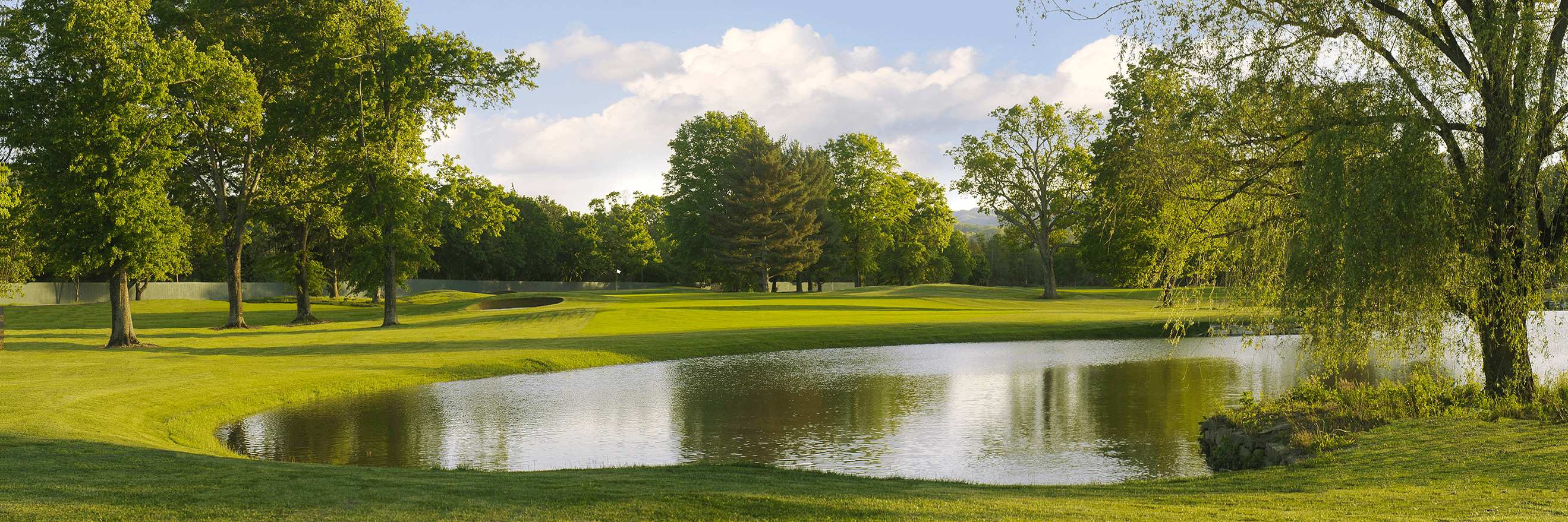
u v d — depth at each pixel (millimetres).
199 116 29328
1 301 60406
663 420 16984
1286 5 13273
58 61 25531
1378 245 11773
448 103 38500
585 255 106188
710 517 6910
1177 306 15531
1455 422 11758
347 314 50250
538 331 35562
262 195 37031
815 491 8500
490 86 37969
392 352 27125
